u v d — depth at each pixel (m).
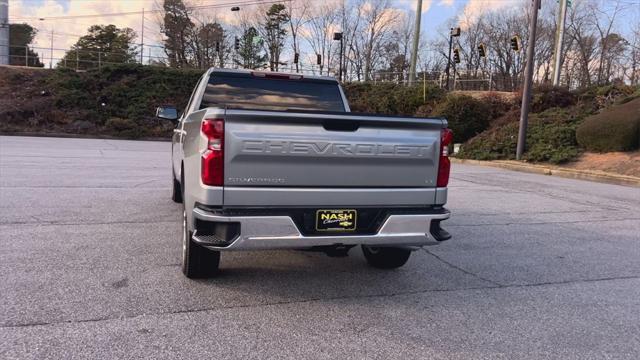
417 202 4.35
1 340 3.33
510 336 3.76
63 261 5.07
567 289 4.88
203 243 3.87
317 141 3.98
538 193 11.58
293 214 3.97
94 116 30.33
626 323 4.07
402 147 4.23
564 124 20.00
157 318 3.81
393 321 3.96
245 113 3.80
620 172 15.38
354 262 5.56
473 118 24.22
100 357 3.17
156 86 33.53
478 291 4.74
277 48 56.50
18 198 8.27
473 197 10.57
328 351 3.40
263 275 4.96
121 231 6.40
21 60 48.56
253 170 3.87
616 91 21.36
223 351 3.33
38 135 26.84
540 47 47.09
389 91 33.47
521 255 6.09
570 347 3.61
